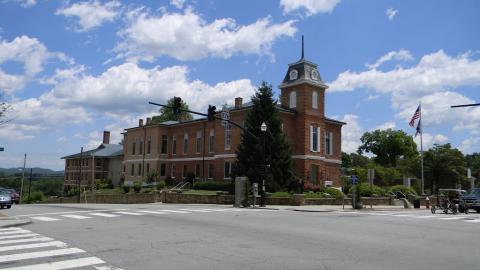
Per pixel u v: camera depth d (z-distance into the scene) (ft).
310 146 171.01
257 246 39.96
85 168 294.87
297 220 67.56
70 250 37.42
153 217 71.20
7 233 50.31
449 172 244.63
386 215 86.43
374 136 329.11
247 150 141.69
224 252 36.58
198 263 31.76
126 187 188.03
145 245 40.27
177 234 48.47
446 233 53.98
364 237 47.85
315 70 177.78
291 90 176.45
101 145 310.24
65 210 93.56
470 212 112.57
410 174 255.70
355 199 116.98
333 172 187.52
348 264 32.04
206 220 66.03
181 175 208.95
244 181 111.86
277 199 123.24
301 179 156.35
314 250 38.11
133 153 237.25
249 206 111.65
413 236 49.96
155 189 185.06
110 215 75.51
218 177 181.37
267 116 143.84
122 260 32.83
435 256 36.45
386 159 326.85
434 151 251.60
